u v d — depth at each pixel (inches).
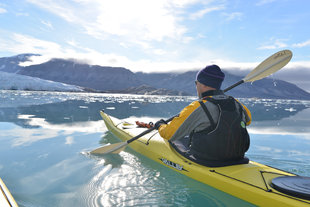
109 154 127.6
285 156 135.5
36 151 135.3
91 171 101.0
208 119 70.9
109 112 396.5
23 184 87.4
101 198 75.4
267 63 107.6
